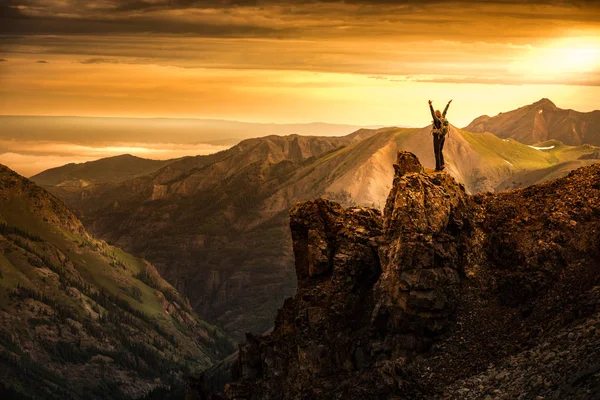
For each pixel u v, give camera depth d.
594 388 50.28
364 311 68.56
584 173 71.81
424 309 63.53
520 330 61.59
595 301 59.91
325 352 66.88
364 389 60.38
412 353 63.06
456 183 70.25
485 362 60.31
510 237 67.19
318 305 69.50
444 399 57.91
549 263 65.12
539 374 55.41
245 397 72.06
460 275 66.12
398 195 67.12
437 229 66.12
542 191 71.25
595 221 66.94
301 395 66.06
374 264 70.00
